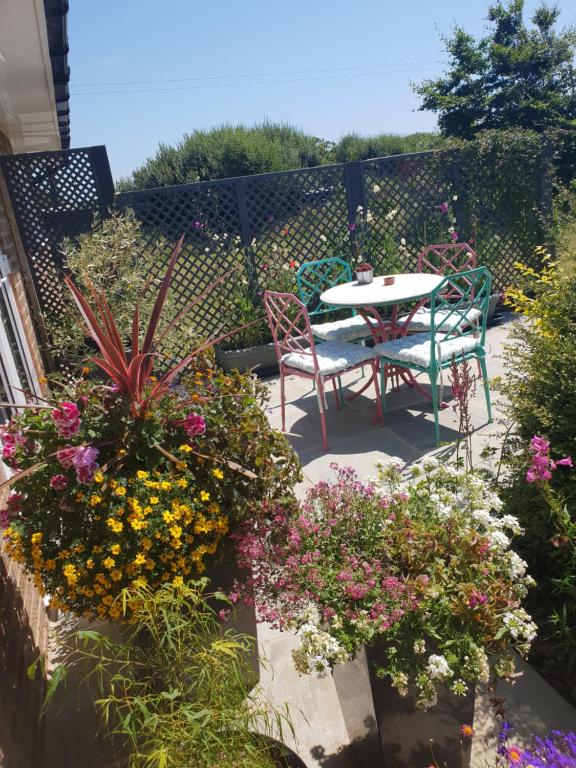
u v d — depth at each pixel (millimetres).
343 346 4637
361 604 1691
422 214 7012
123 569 1884
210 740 1342
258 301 6480
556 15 17156
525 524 2502
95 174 5715
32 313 5738
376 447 4254
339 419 4840
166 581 1933
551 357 2527
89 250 5336
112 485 1908
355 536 1913
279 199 6496
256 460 2123
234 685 1479
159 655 1643
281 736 1490
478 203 7078
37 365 4941
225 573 2127
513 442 2693
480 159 6953
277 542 2016
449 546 1828
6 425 2125
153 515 1931
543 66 17375
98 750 2053
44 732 2141
